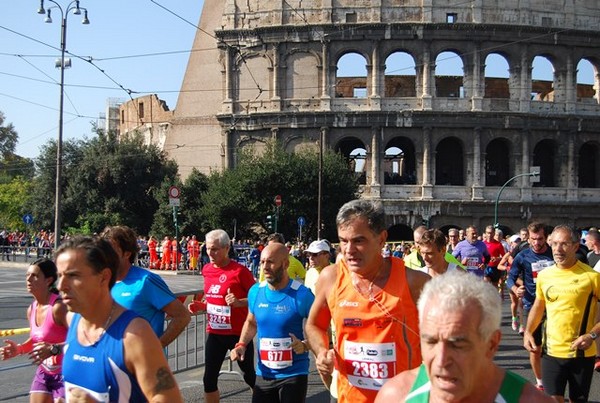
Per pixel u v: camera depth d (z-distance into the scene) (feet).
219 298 39.70
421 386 14.29
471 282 13.37
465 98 219.20
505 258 75.10
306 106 222.48
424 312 13.34
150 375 18.52
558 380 35.81
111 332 18.88
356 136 219.82
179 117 258.78
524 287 50.62
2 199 346.33
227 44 228.84
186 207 226.38
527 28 218.79
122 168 250.37
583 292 35.32
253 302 33.63
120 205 248.73
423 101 217.36
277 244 32.96
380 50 219.82
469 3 219.61
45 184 266.16
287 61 224.74
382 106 219.00
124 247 29.89
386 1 220.43
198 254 182.70
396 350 23.22
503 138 220.43
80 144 271.08
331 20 221.25
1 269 188.65
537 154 237.04
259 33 225.15
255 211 204.13
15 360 58.23
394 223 215.92
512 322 77.46
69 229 226.17
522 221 219.00
